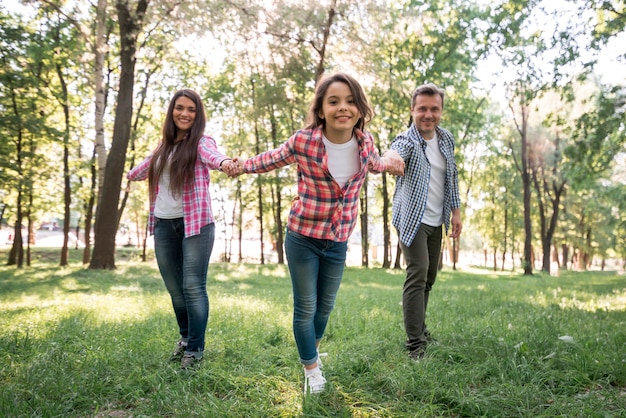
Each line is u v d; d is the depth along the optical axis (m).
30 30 15.62
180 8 13.41
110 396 2.70
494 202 35.34
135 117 23.39
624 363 3.10
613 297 8.81
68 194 20.11
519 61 11.58
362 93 2.77
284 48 15.80
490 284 14.12
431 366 3.12
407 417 2.39
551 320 4.93
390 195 31.45
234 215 33.72
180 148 3.49
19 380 2.80
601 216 36.62
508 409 2.52
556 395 2.69
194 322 3.30
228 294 8.27
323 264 2.96
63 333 4.15
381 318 5.33
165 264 3.53
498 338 3.77
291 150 2.81
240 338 3.97
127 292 8.64
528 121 26.72
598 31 10.74
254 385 2.87
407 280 3.79
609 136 12.23
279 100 18.89
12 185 14.19
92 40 15.30
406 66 21.48
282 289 10.10
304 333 2.81
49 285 9.95
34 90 14.04
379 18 15.95
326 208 2.80
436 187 3.95
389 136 23.39
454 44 18.97
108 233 14.14
